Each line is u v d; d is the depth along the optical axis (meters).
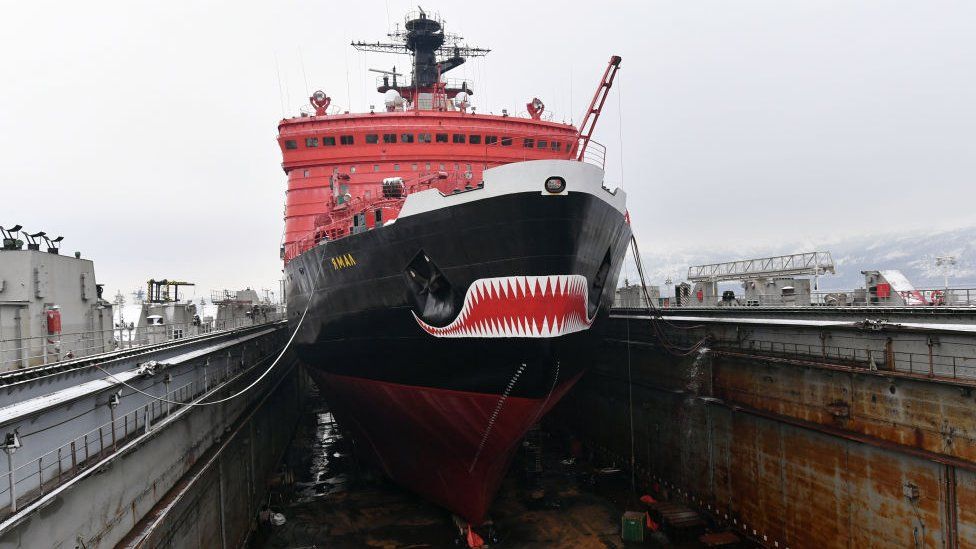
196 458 16.20
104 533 10.62
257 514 23.14
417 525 21.69
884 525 15.02
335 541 20.61
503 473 20.33
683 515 21.27
